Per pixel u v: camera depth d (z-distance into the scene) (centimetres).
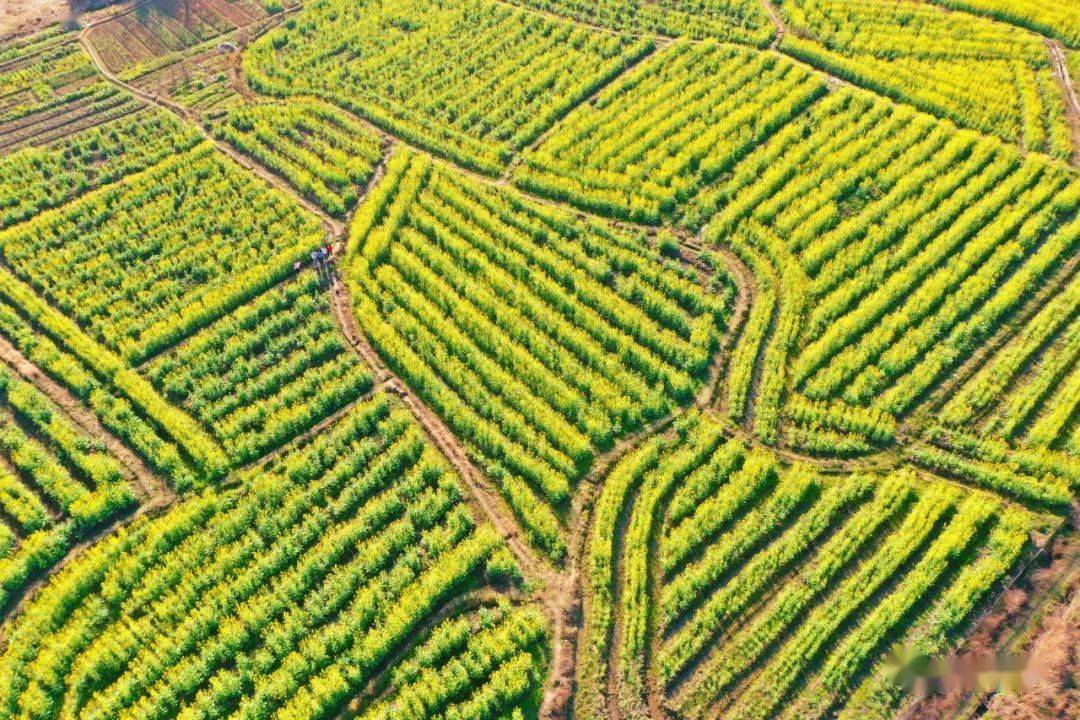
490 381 4947
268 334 5269
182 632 4084
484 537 4366
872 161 5800
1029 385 4738
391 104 6612
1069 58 6328
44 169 6203
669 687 4006
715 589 4259
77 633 4097
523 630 4084
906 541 4244
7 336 5338
